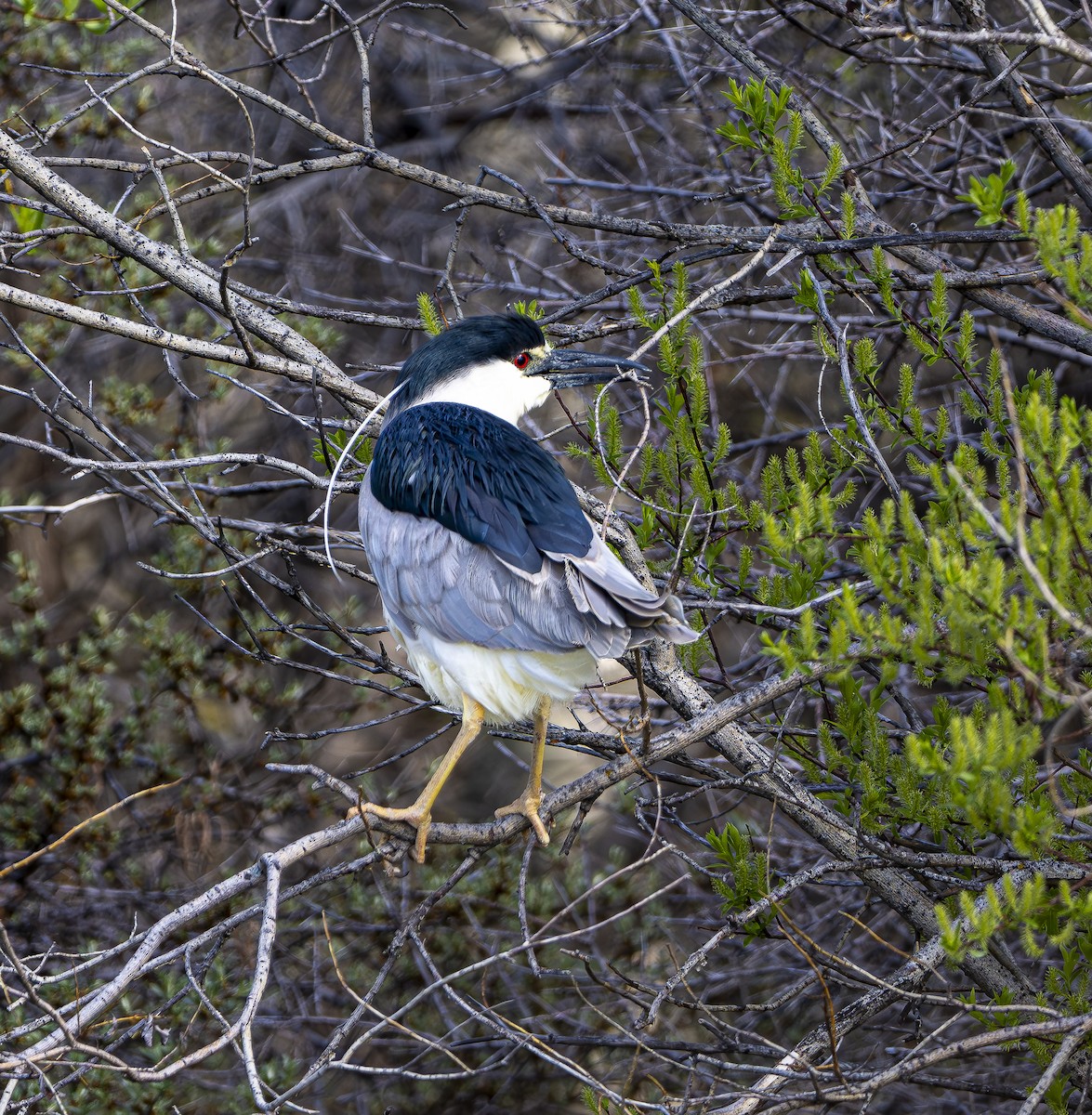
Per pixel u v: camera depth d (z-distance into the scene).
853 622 6.07
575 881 13.45
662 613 6.81
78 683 13.41
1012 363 12.85
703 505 8.56
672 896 13.57
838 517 11.86
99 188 16.44
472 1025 12.83
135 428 16.61
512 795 18.41
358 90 18.44
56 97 14.71
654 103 16.56
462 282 14.00
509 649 7.55
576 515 7.66
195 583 13.84
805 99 11.62
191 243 14.08
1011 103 10.20
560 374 9.08
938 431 8.54
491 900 13.15
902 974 7.85
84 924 13.02
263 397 9.30
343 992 13.12
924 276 9.69
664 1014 12.45
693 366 8.41
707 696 8.62
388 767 17.38
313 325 13.63
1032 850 6.00
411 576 7.84
